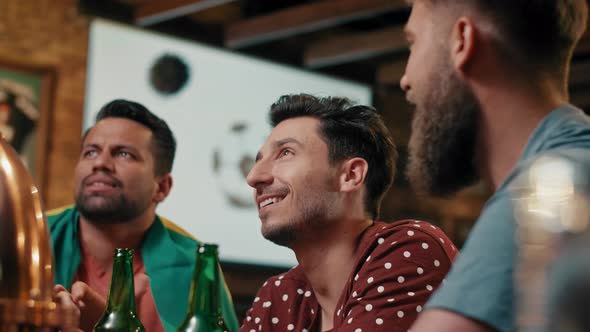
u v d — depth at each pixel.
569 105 0.74
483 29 0.74
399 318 1.20
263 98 7.19
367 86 8.11
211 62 6.87
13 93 5.99
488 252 0.61
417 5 0.80
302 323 1.41
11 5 6.08
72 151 6.24
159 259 1.74
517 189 0.32
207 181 6.68
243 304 6.82
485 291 0.60
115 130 1.80
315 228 1.32
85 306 1.19
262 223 1.34
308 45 7.61
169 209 6.45
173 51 6.65
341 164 1.34
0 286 0.58
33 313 0.57
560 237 0.28
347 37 7.36
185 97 6.66
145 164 1.82
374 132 1.38
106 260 1.80
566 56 0.75
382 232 1.31
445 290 0.63
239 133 6.93
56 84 6.17
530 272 0.29
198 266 0.91
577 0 0.74
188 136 6.62
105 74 6.33
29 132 6.03
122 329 0.97
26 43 6.11
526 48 0.73
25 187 0.61
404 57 7.97
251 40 6.85
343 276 1.33
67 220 1.81
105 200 1.75
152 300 1.69
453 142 0.77
